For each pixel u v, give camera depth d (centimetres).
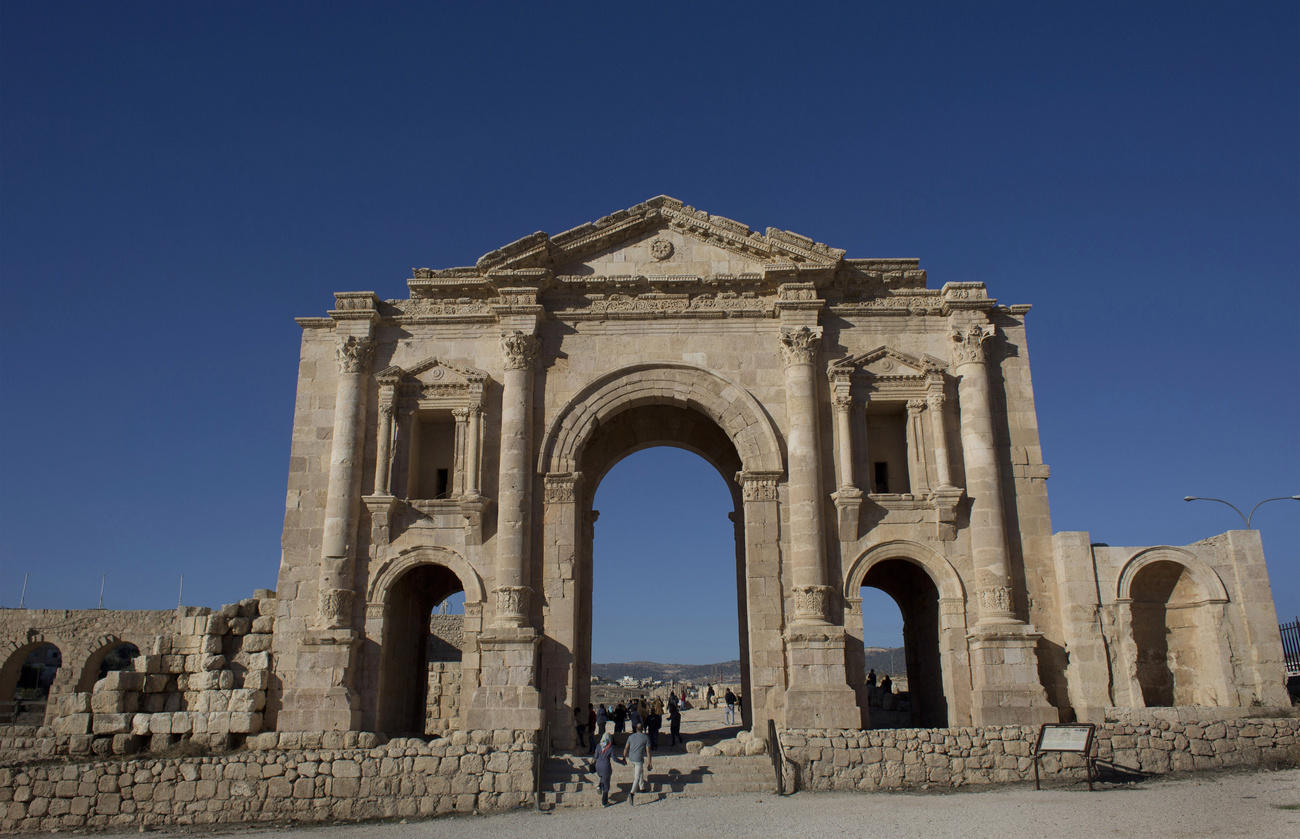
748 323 3519
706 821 2256
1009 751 2764
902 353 3441
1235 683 2989
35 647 5638
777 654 3156
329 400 3497
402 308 3603
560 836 2150
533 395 3456
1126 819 2036
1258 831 1842
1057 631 3166
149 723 3005
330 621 3178
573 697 3162
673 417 4012
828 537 3262
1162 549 3153
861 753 2759
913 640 3903
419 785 2678
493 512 3344
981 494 3238
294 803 2670
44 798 2681
